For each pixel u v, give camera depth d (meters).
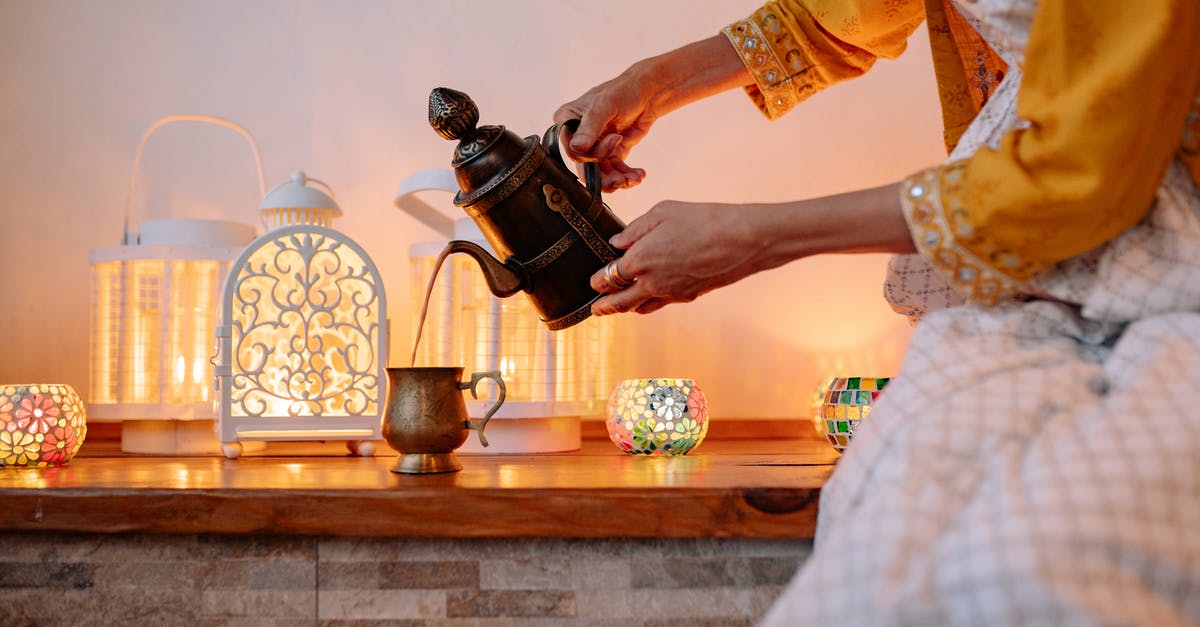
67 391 1.39
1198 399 0.61
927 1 0.97
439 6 2.05
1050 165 0.68
